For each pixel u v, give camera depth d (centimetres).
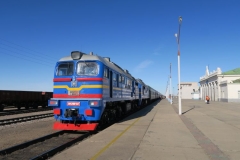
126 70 2109
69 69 1227
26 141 1017
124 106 1864
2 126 1455
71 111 1150
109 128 1204
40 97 3569
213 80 6950
